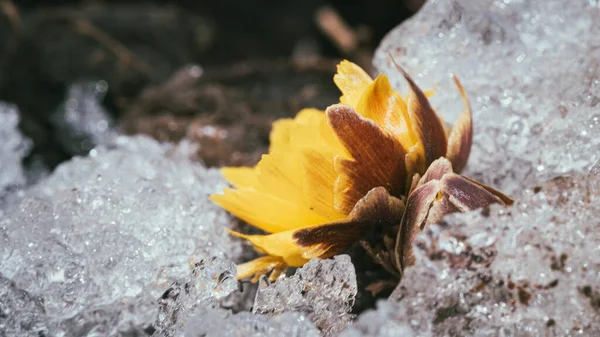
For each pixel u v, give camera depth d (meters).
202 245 0.15
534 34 0.16
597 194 0.12
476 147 0.16
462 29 0.16
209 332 0.12
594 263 0.12
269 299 0.13
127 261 0.13
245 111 0.23
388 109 0.13
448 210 0.12
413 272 0.12
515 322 0.12
